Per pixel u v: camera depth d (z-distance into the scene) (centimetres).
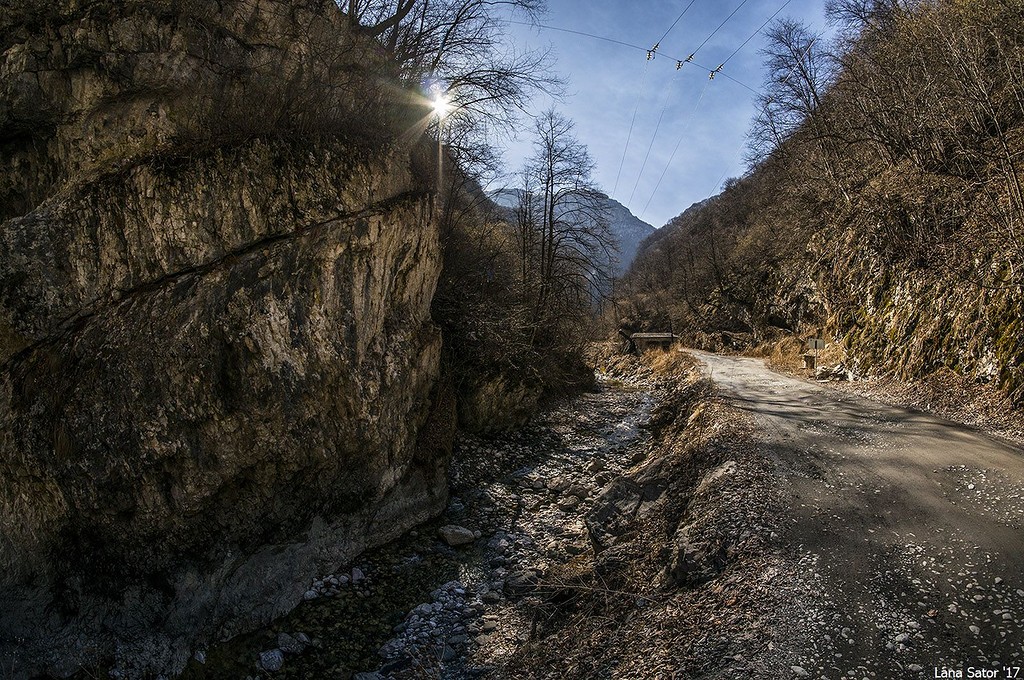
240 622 907
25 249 885
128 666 817
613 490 1120
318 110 1098
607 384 3086
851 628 579
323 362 1023
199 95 1025
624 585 819
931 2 2202
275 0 1150
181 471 880
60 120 1003
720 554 761
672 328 5506
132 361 860
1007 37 1683
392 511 1195
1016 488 807
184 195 937
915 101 1905
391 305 1259
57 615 838
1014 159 1483
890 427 1203
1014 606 571
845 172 2784
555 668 681
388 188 1206
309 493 1038
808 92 3241
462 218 2102
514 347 1919
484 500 1383
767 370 2466
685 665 581
